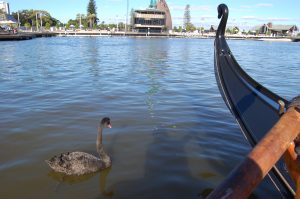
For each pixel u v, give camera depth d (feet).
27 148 30.07
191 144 31.27
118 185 23.72
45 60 109.29
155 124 37.45
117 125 36.88
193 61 117.70
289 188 13.73
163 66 98.53
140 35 442.91
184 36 476.13
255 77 78.13
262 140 5.52
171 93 55.52
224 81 28.35
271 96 22.06
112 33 424.05
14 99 48.65
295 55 163.43
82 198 22.24
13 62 100.37
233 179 4.91
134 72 83.10
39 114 40.57
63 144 31.14
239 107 24.07
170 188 23.21
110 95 52.49
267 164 5.18
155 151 29.45
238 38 473.26
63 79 68.80
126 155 28.60
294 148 6.18
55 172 25.57
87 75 75.61
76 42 251.60
